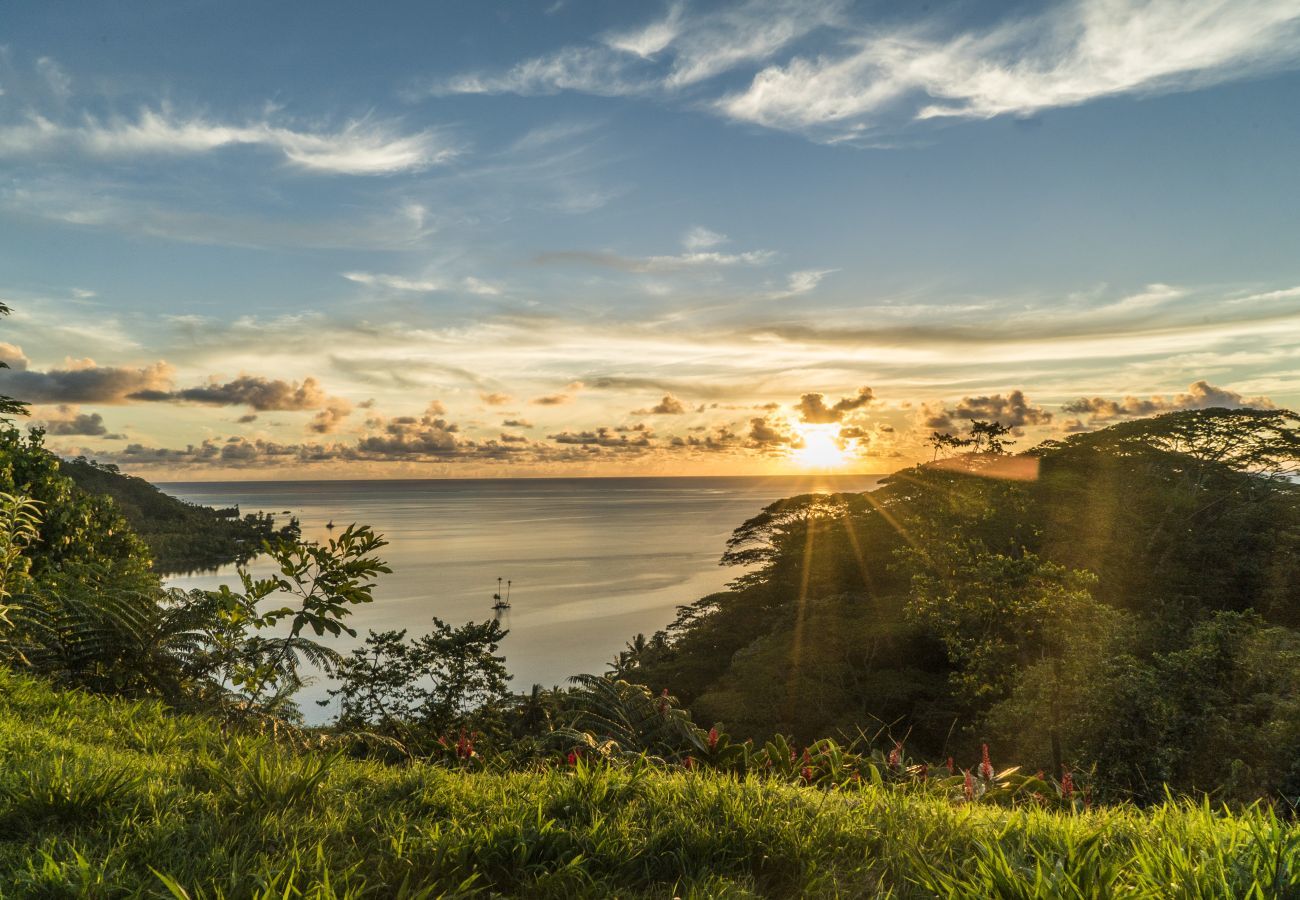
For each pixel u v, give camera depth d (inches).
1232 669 684.1
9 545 314.3
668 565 7362.2
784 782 180.4
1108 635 780.0
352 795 145.9
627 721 406.9
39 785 128.0
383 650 924.6
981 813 149.6
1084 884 90.4
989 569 928.9
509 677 917.2
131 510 5482.3
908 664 1528.1
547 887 107.3
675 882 112.0
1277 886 86.0
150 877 99.0
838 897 105.7
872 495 2470.5
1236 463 2118.6
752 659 1627.7
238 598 251.3
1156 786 593.6
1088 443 2400.3
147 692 317.7
